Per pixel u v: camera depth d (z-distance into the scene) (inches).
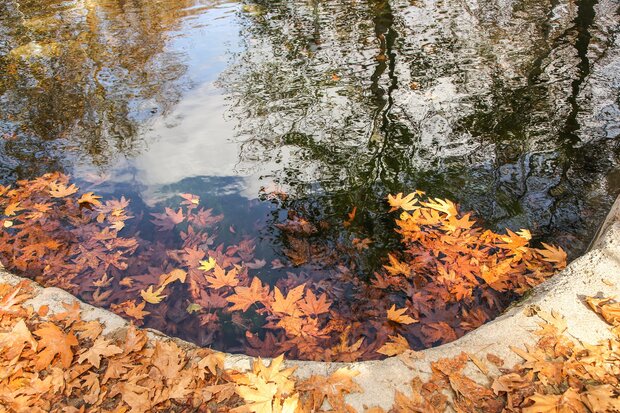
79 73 253.1
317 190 164.6
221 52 274.1
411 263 133.4
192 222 151.7
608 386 86.6
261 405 84.7
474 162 176.2
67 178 172.2
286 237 145.3
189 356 97.2
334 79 237.9
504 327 101.0
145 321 118.8
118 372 92.8
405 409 84.5
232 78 244.4
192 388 90.0
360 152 183.5
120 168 179.3
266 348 111.5
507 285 124.5
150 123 207.9
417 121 201.9
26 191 164.4
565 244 140.6
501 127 196.1
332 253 139.2
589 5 319.0
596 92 217.8
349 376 90.8
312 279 131.0
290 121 205.5
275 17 323.3
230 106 219.1
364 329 115.5
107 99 227.0
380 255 137.5
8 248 138.8
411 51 264.5
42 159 183.9
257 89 232.7
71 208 157.0
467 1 336.5
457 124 199.0
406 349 98.5
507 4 328.8
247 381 90.0
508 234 143.1
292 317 114.3
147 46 285.0
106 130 203.3
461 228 143.5
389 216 151.8
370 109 211.3
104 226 149.5
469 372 91.3
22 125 207.5
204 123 206.2
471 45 268.7
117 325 105.0
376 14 319.3
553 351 95.0
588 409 83.7
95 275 132.0
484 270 127.3
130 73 253.4
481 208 155.1
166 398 87.5
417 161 177.6
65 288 127.1
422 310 120.0
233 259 137.4
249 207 157.8
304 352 108.0
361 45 273.7
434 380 90.4
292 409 84.3
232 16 330.6
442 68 244.5
